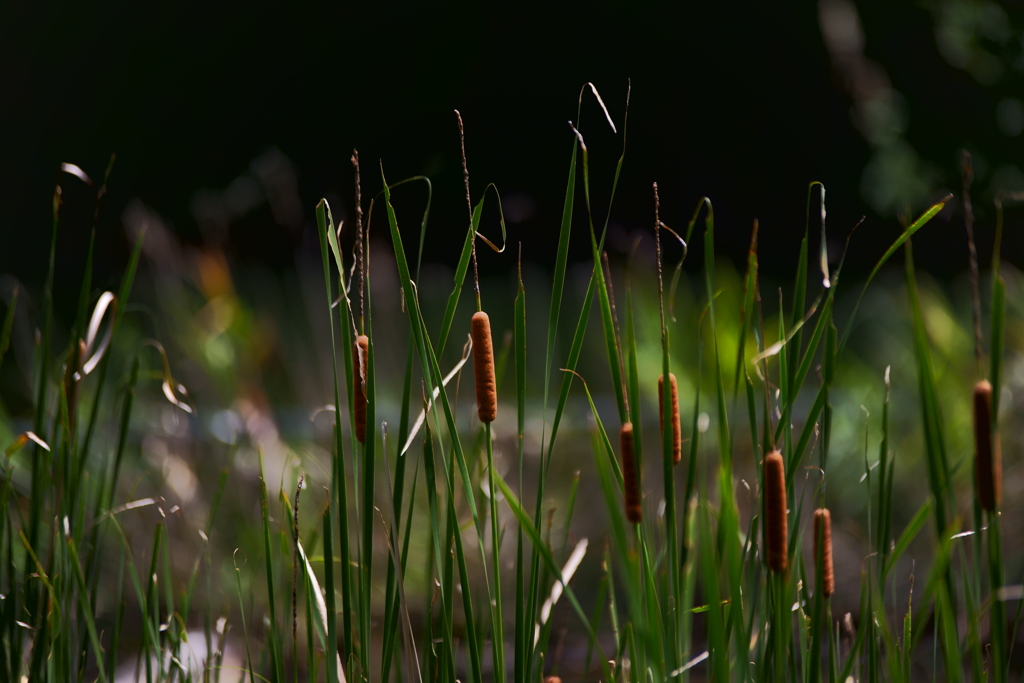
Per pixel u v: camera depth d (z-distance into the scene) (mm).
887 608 5484
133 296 10500
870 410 7742
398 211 23203
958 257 14383
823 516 3814
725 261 8445
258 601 5961
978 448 3725
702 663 5719
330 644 3846
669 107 22812
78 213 21266
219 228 8781
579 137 3768
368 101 23375
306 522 6293
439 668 3873
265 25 22406
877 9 12188
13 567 3980
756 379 5551
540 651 3959
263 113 22953
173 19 21906
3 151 21109
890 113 10547
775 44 19734
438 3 22625
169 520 6234
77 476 3979
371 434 3812
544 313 11758
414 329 3789
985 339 7891
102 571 5867
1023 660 5059
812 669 3840
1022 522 6578
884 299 9500
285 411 7918
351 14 22516
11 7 20891
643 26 21906
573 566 4035
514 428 7234
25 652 4098
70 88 21516
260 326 8266
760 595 3896
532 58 23297
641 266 11398
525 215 8367
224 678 4793
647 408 7898
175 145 22250
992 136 11633
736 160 22156
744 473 6816
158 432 6980
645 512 4055
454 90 23531
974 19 11523
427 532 6469
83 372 3988
